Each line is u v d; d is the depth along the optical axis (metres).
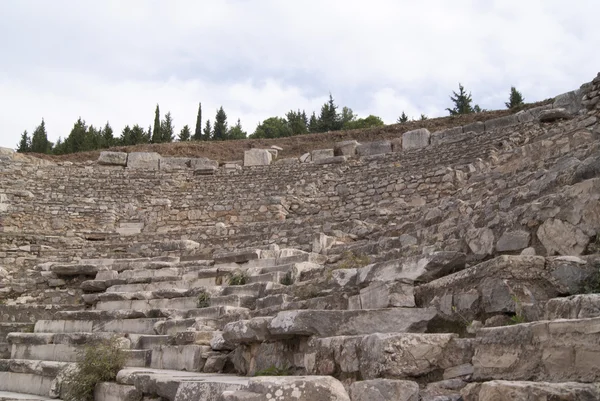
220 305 10.82
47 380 9.51
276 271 12.16
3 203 24.83
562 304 4.48
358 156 24.78
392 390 4.28
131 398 7.00
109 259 17.75
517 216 6.62
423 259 6.66
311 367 5.84
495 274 5.44
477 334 4.61
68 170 26.97
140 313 11.41
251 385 4.44
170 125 55.38
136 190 26.25
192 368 7.88
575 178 6.79
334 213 20.41
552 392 3.34
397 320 5.92
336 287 8.19
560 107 18.98
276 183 24.97
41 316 14.29
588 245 5.80
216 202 24.58
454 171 18.75
